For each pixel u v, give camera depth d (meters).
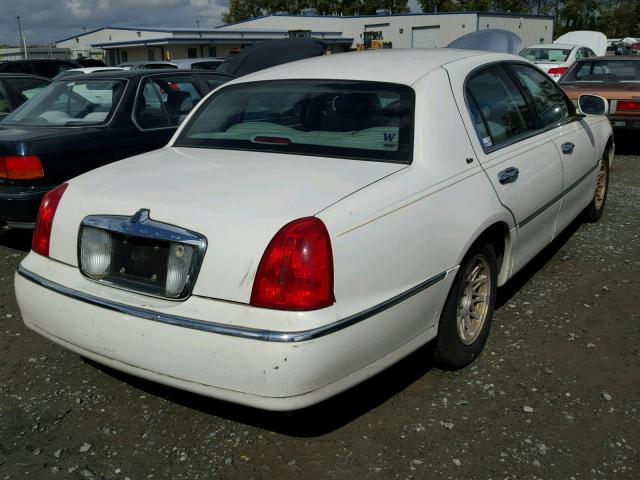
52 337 2.93
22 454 2.76
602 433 2.85
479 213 3.17
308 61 4.05
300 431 2.90
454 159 3.17
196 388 2.53
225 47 43.31
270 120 3.52
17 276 3.05
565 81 10.49
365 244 2.57
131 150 5.55
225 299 2.46
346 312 2.49
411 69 3.46
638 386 3.23
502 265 3.68
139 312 2.59
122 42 42.69
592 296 4.34
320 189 2.70
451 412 3.03
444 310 3.12
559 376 3.33
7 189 4.89
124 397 3.19
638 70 10.16
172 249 2.57
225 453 2.77
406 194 2.80
